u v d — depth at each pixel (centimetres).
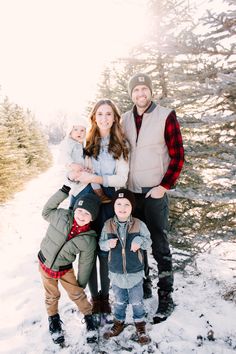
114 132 308
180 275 445
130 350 297
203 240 276
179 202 411
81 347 303
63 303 388
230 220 325
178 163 294
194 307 361
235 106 289
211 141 335
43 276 308
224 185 339
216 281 425
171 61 451
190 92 288
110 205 319
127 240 296
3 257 596
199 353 290
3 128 1444
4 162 1299
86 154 313
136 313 305
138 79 301
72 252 296
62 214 299
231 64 262
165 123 299
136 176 320
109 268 306
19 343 323
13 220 914
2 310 397
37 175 2334
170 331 318
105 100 307
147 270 370
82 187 314
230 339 307
